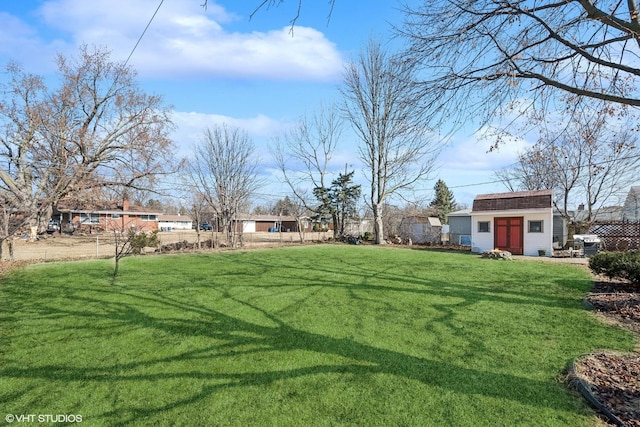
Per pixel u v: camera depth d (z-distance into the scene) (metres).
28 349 4.56
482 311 6.12
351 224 27.91
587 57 3.71
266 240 27.95
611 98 3.54
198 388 3.57
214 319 5.75
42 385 3.66
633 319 5.57
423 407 3.18
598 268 8.55
